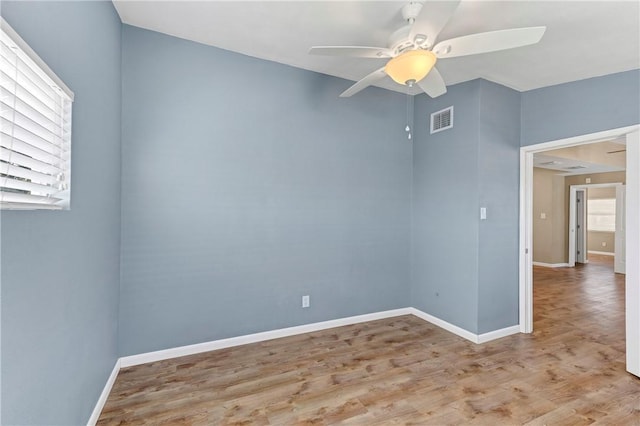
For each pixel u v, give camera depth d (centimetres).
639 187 246
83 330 164
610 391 221
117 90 229
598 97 278
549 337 316
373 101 358
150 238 254
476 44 175
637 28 217
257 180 295
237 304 288
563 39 231
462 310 318
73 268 150
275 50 279
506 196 323
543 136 314
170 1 212
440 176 346
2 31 87
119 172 237
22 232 107
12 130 99
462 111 321
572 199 764
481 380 234
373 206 359
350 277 346
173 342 264
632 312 244
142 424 184
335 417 191
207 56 272
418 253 375
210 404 203
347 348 286
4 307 97
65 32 138
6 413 99
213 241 277
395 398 211
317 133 325
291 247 312
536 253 769
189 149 266
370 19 225
